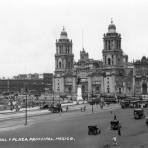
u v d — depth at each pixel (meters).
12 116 133.50
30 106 188.25
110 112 151.62
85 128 101.75
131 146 76.25
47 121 119.19
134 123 113.44
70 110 162.00
